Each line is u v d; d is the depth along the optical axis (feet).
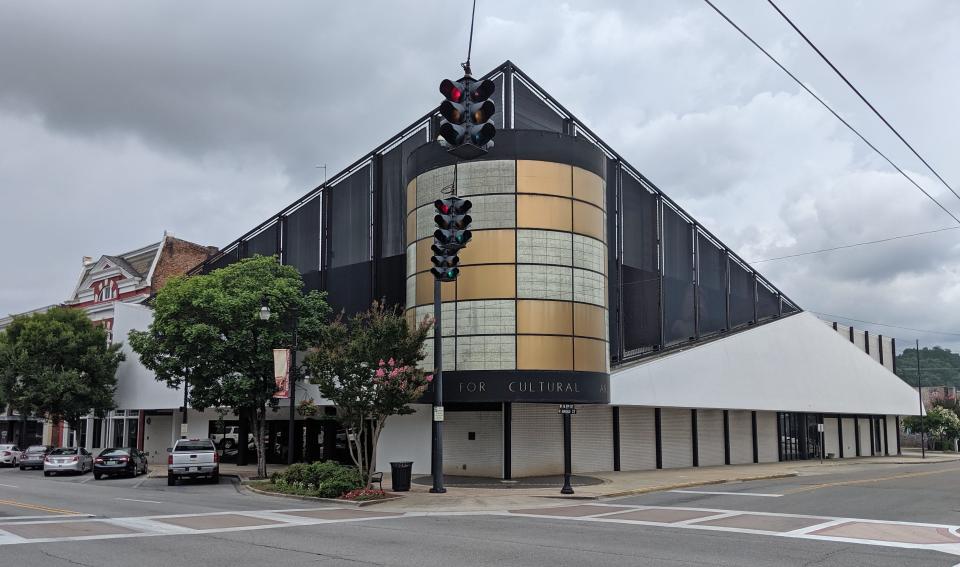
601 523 56.44
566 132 119.96
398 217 119.75
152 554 40.98
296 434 133.80
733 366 138.92
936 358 519.19
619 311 126.21
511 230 97.50
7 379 146.20
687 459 133.90
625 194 132.16
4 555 40.57
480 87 42.78
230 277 112.47
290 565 37.83
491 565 38.01
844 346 178.60
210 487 95.45
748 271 163.53
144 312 156.56
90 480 112.98
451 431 105.70
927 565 38.68
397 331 82.53
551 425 107.86
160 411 156.35
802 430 175.42
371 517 60.80
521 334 95.61
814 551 42.91
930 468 142.00
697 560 39.65
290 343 110.32
